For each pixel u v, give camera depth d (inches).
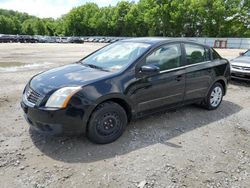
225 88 229.9
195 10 2237.9
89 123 144.5
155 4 2381.9
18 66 481.4
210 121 195.3
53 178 118.6
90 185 114.6
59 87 140.4
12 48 1112.8
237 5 2158.0
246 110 226.2
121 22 3088.1
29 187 112.0
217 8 2107.5
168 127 180.1
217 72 215.0
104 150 144.6
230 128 183.3
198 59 203.5
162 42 179.9
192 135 169.0
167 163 133.6
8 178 117.5
